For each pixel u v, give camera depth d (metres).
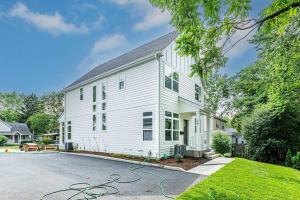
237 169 9.04
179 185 6.50
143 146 12.67
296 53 8.15
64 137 21.09
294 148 13.48
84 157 14.10
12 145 39.19
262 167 10.23
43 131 47.28
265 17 4.05
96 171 8.80
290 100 10.84
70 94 20.72
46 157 14.20
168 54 13.54
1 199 5.12
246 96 21.70
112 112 15.23
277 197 5.43
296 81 9.20
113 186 6.33
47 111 48.62
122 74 14.70
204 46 4.29
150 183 6.74
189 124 16.12
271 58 10.62
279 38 8.83
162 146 12.06
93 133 16.98
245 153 15.19
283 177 8.23
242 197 5.27
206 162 11.45
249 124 14.99
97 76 16.61
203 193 5.45
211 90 28.97
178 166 9.80
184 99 14.14
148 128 12.52
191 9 3.91
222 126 33.50
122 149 14.06
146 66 13.06
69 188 6.06
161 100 12.28
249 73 20.59
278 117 13.70
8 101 56.41
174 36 14.27
